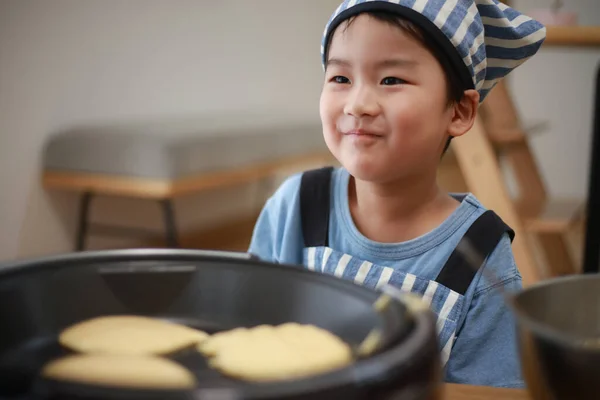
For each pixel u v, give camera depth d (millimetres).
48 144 2643
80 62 2783
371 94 833
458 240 910
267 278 542
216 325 543
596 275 513
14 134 2584
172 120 2998
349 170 865
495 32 947
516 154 2365
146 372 434
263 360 460
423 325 406
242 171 2871
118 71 2947
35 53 2621
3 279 481
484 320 885
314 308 518
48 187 2701
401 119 827
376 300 471
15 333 477
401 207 929
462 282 889
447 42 846
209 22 3324
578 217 1977
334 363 445
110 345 491
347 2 867
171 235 2602
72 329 508
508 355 882
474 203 947
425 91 842
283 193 1035
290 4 3699
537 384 435
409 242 920
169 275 551
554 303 500
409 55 828
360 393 338
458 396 570
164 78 3158
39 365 451
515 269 913
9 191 2592
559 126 3859
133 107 3035
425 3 827
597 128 1581
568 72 3811
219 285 553
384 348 379
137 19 2986
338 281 512
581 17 3740
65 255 534
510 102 2219
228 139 2775
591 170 1599
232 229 3436
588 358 400
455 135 923
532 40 961
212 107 3416
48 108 2682
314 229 981
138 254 551
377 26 824
